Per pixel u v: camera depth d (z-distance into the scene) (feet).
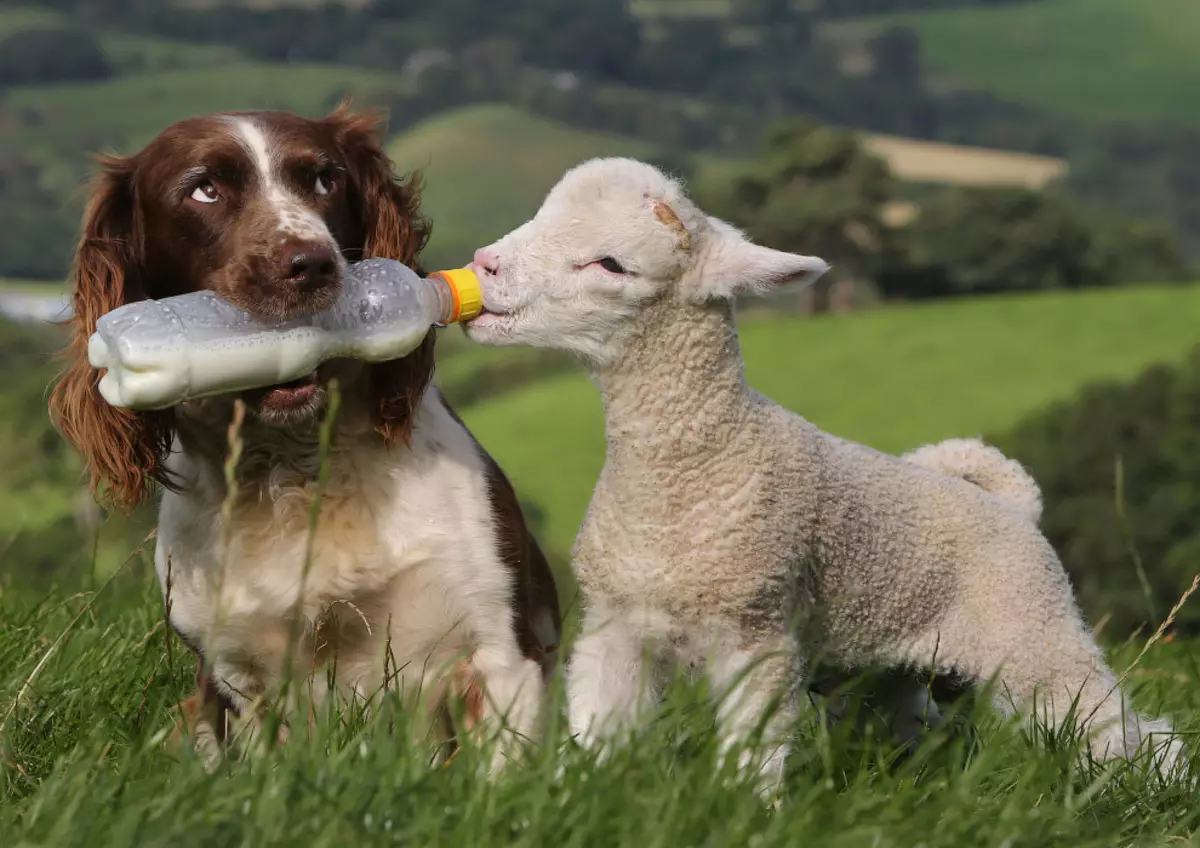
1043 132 504.43
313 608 14.62
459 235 297.12
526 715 14.75
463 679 14.92
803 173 264.93
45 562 97.81
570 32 560.20
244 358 12.75
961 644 14.76
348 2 591.78
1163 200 462.60
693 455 13.24
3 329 153.69
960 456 16.31
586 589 13.89
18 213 290.76
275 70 506.48
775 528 13.24
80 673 14.51
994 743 11.36
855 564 14.07
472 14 577.43
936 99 544.62
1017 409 168.14
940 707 15.34
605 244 13.17
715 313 13.32
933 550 14.64
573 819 9.46
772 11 631.56
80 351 14.84
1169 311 195.21
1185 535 104.63
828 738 10.98
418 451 15.14
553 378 194.70
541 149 387.96
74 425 14.82
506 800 9.83
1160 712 16.70
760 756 11.00
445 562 14.76
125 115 439.22
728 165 384.88
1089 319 194.18
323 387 14.11
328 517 14.61
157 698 14.21
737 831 9.46
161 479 14.92
